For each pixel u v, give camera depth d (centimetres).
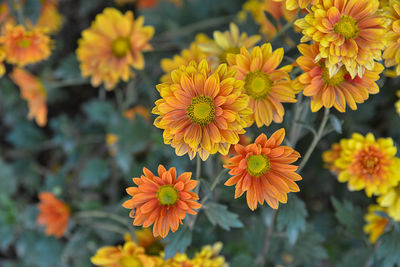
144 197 46
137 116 76
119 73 64
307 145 57
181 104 44
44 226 82
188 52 58
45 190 84
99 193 90
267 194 46
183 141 45
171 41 86
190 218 53
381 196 55
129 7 103
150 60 81
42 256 81
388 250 55
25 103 94
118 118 77
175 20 89
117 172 85
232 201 58
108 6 103
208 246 56
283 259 68
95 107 84
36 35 61
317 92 46
